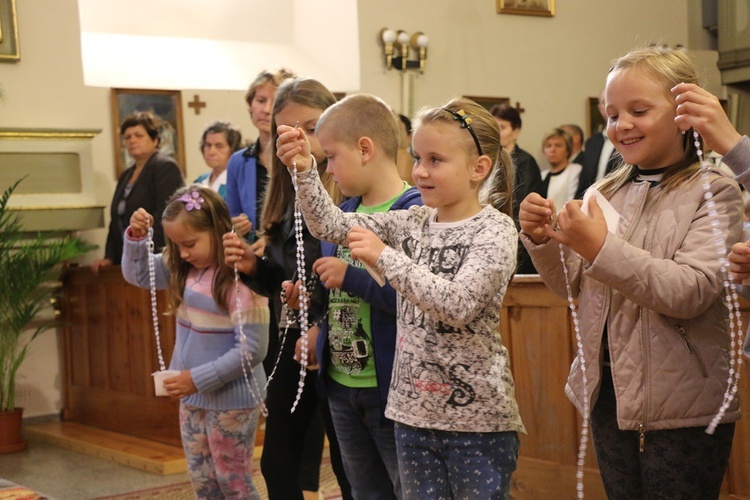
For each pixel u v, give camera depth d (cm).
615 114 191
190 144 718
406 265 188
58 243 593
